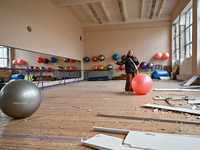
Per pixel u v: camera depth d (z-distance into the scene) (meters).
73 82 8.87
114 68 10.86
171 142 1.18
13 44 4.44
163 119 1.84
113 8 8.89
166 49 10.10
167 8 9.06
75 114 2.23
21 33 4.77
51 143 1.35
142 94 3.81
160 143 1.17
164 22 10.06
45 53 6.10
